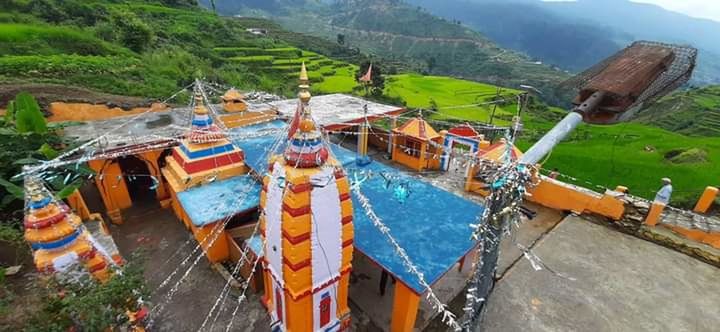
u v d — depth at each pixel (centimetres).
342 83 6166
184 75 3684
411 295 903
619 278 1119
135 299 729
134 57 3650
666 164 3288
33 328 588
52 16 3878
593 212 1430
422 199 1234
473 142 1888
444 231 1077
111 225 1474
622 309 1008
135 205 1616
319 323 938
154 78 3222
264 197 855
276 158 822
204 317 1055
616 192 1409
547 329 952
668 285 1088
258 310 1081
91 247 782
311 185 748
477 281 600
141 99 2455
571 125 529
